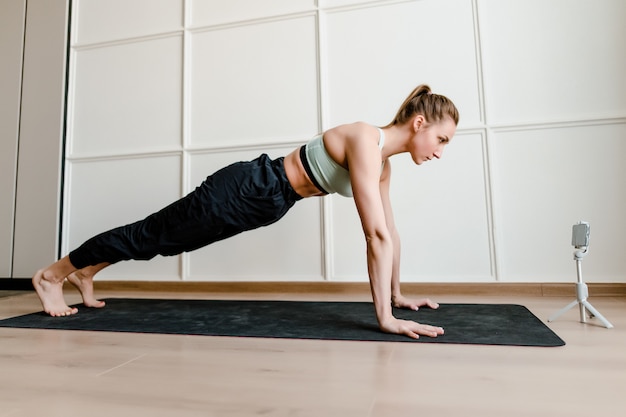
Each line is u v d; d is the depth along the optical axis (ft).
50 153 7.83
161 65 7.59
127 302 5.59
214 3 7.40
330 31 6.82
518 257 5.91
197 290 6.95
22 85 8.11
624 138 5.67
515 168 6.01
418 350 2.96
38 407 2.01
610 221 5.65
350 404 1.99
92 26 8.03
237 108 7.14
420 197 6.27
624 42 5.77
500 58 6.18
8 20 8.27
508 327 3.62
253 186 3.89
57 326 3.99
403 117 3.87
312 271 6.59
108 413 1.93
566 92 5.92
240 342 3.31
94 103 7.88
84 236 7.66
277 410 1.93
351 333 3.50
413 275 6.22
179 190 7.30
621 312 4.29
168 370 2.59
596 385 2.19
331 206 6.55
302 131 6.83
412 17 6.53
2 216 7.91
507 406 1.93
